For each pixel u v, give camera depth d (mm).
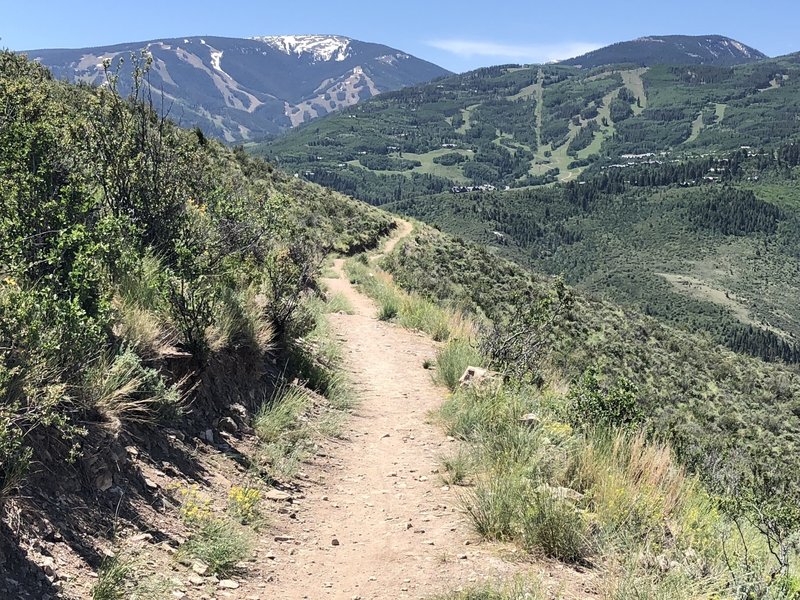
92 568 3166
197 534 3953
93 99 7582
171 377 5355
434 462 6438
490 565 4188
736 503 5605
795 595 4027
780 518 5113
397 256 42969
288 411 6645
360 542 4535
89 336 4086
